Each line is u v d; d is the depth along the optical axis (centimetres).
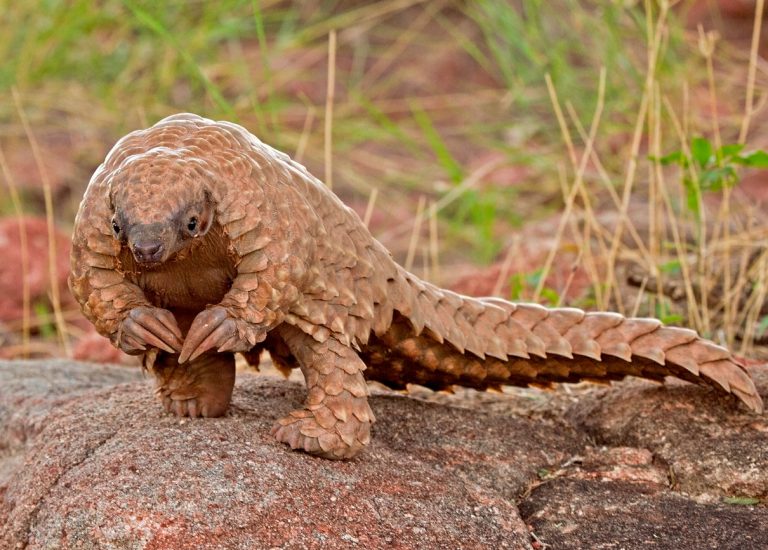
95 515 450
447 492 491
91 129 1470
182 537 438
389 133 1412
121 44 1472
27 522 484
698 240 820
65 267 1055
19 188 1380
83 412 539
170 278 475
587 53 1256
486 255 1152
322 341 488
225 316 457
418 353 545
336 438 485
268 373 720
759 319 801
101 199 461
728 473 522
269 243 458
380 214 1355
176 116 485
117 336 473
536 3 1247
